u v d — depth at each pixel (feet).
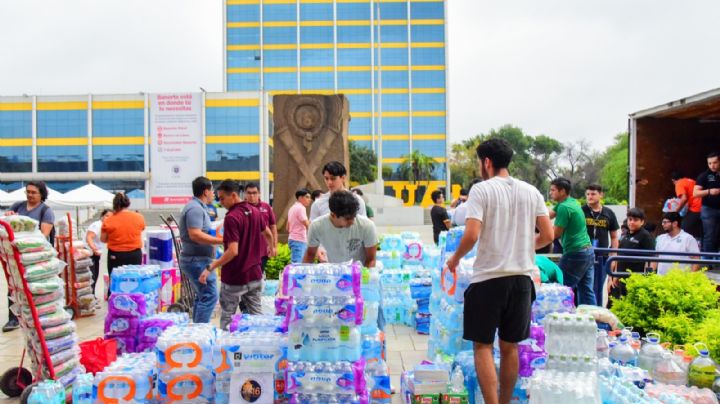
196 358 12.12
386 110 200.95
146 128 148.87
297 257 28.19
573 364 11.28
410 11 201.36
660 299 15.88
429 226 96.78
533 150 219.82
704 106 25.20
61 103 150.51
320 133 41.06
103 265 44.93
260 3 204.03
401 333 22.22
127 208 25.17
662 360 13.53
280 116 41.09
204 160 145.07
